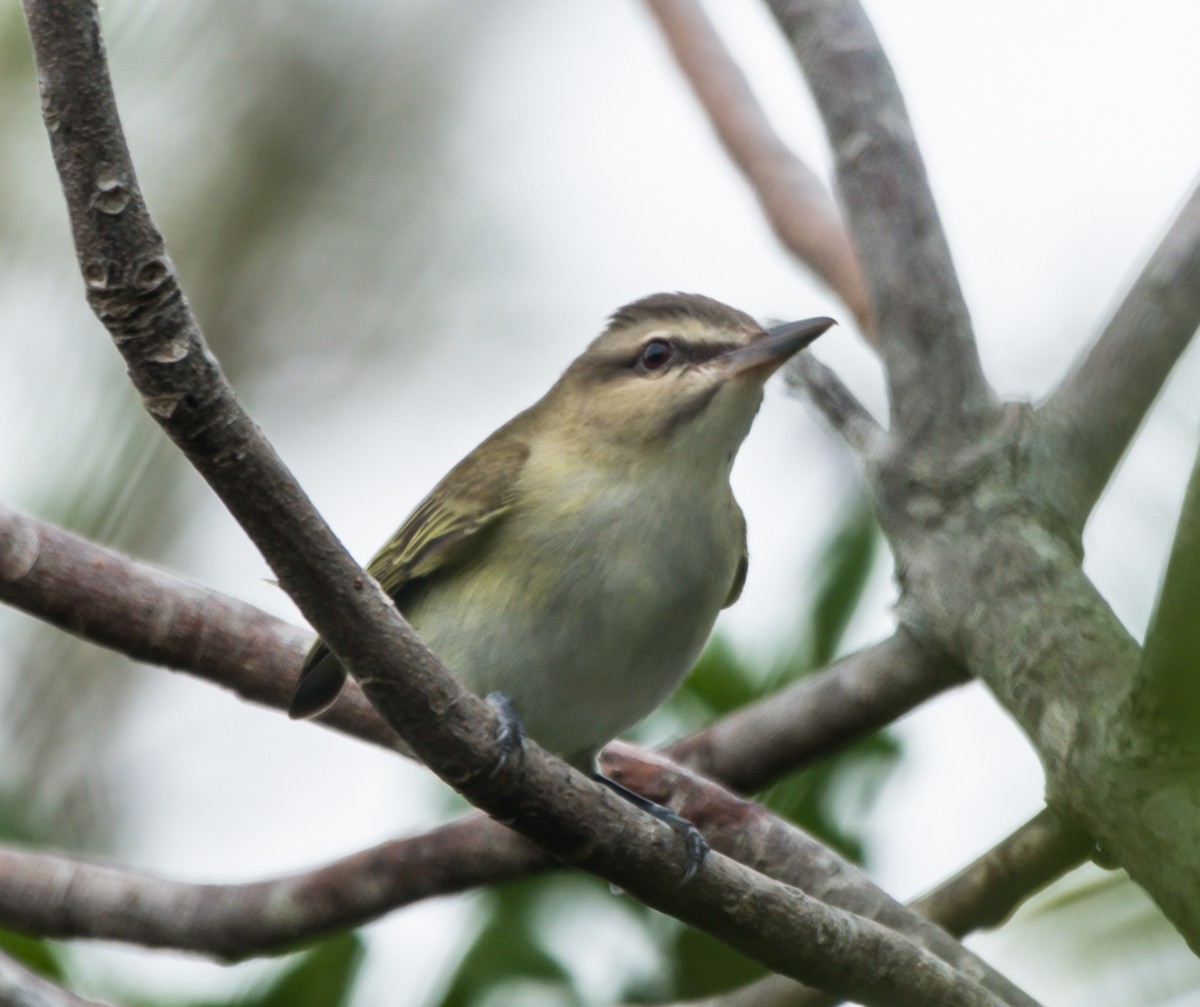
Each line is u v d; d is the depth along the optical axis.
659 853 6.86
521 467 10.45
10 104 15.55
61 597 8.37
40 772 12.74
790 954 6.97
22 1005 7.89
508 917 9.43
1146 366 6.94
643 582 10.01
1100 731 5.45
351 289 16.41
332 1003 9.29
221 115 16.39
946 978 6.97
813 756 8.55
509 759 6.65
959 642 6.35
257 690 8.80
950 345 6.89
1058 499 6.60
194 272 16.23
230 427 5.89
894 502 6.77
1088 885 6.29
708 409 10.25
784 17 7.86
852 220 7.29
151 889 9.09
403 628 6.45
